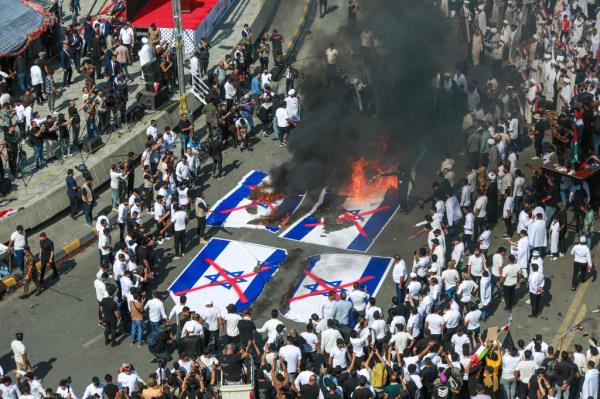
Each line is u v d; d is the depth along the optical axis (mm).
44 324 80500
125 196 94750
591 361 66125
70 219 93562
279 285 84188
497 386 67750
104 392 64875
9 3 109750
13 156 95125
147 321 77688
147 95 107938
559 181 90688
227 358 66188
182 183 93562
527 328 78375
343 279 84812
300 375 65312
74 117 98688
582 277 84188
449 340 72625
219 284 84438
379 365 65438
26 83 109125
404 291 79500
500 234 90625
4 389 66312
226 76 109625
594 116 94562
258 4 136125
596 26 126375
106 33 114688
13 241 84562
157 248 89375
